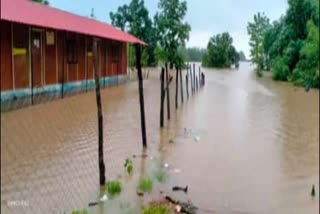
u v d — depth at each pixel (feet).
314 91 91.09
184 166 30.27
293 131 43.98
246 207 24.16
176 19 112.47
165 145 34.88
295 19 120.78
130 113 46.34
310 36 104.58
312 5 115.14
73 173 24.27
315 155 34.78
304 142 39.19
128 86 75.92
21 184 21.35
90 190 22.74
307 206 24.73
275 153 35.14
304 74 103.81
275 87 99.81
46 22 33.04
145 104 54.95
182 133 40.34
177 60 109.81
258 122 49.06
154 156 31.35
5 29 34.65
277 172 30.04
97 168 25.88
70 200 21.03
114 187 23.15
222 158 33.06
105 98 56.75
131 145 33.22
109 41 70.23
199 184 26.89
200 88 90.02
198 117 50.44
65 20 44.19
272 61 139.44
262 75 146.61
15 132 26.05
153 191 24.53
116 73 75.87
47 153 26.27
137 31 137.49
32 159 24.59
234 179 28.45
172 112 52.19
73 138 30.60
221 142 38.17
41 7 46.62
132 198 22.86
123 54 81.15
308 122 49.39
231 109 58.95
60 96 44.68
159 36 113.60
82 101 46.44
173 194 24.89
